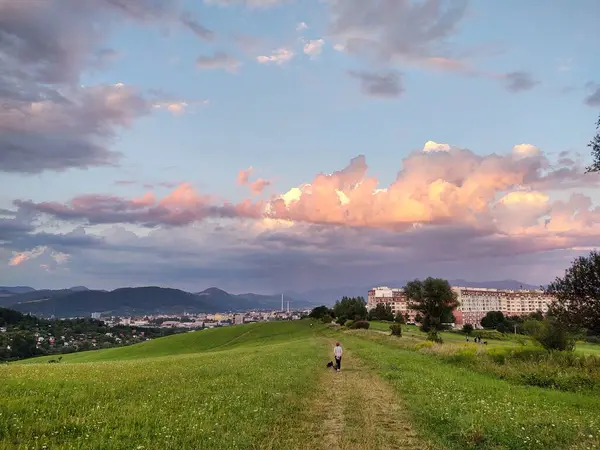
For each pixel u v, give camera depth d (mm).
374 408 16766
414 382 22672
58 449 9906
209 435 11938
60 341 177875
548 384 24875
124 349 97125
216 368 28578
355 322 99312
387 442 12203
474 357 33281
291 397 18172
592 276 23766
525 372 26641
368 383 23891
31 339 151375
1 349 139250
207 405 15625
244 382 21672
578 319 24156
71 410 14258
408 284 93250
